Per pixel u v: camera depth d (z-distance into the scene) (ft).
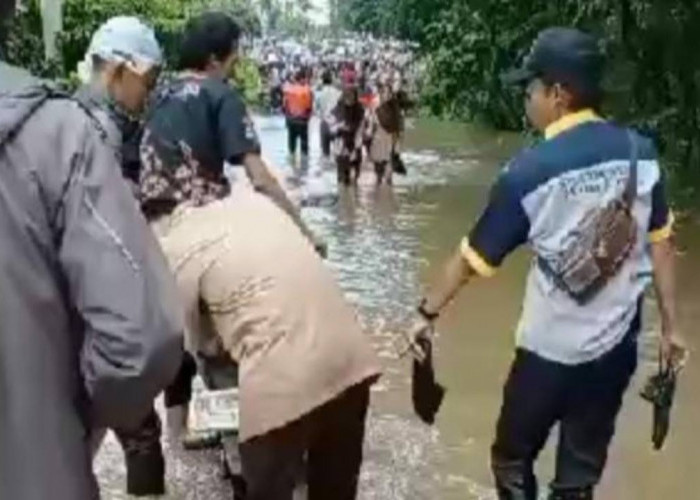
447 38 78.02
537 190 9.43
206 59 10.76
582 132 9.53
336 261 26.66
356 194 40.42
